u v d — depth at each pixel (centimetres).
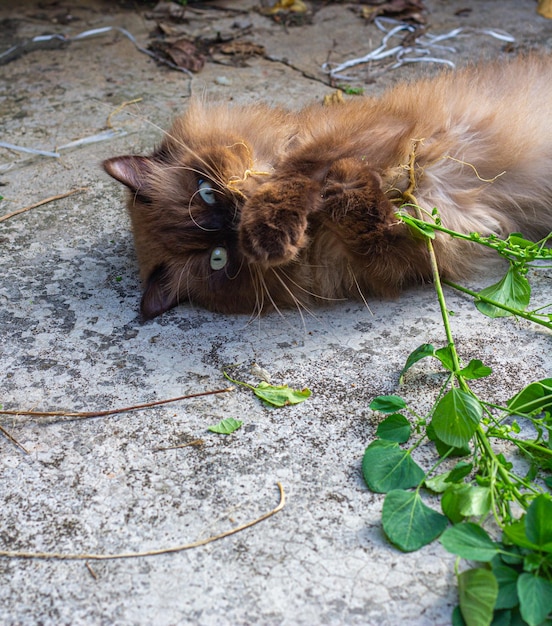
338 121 78
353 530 56
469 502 53
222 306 77
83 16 136
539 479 58
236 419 64
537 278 77
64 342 73
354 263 75
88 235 88
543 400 60
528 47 118
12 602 54
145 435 64
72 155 100
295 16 132
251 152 77
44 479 61
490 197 79
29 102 111
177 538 57
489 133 78
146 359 71
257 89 111
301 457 61
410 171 74
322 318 75
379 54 118
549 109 82
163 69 118
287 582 54
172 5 138
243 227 69
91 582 55
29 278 81
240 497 59
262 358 70
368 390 66
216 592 54
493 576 49
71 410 66
